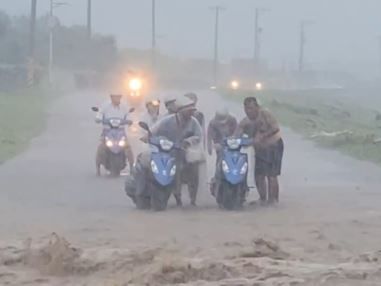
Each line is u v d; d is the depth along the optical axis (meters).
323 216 29.06
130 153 41.03
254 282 18.34
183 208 31.09
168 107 31.62
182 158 31.30
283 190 36.16
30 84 145.75
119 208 31.05
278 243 23.81
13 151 52.16
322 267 20.06
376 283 18.34
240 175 30.61
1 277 19.52
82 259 20.55
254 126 31.80
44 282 19.09
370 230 26.31
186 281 18.67
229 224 27.45
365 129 77.75
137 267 20.00
